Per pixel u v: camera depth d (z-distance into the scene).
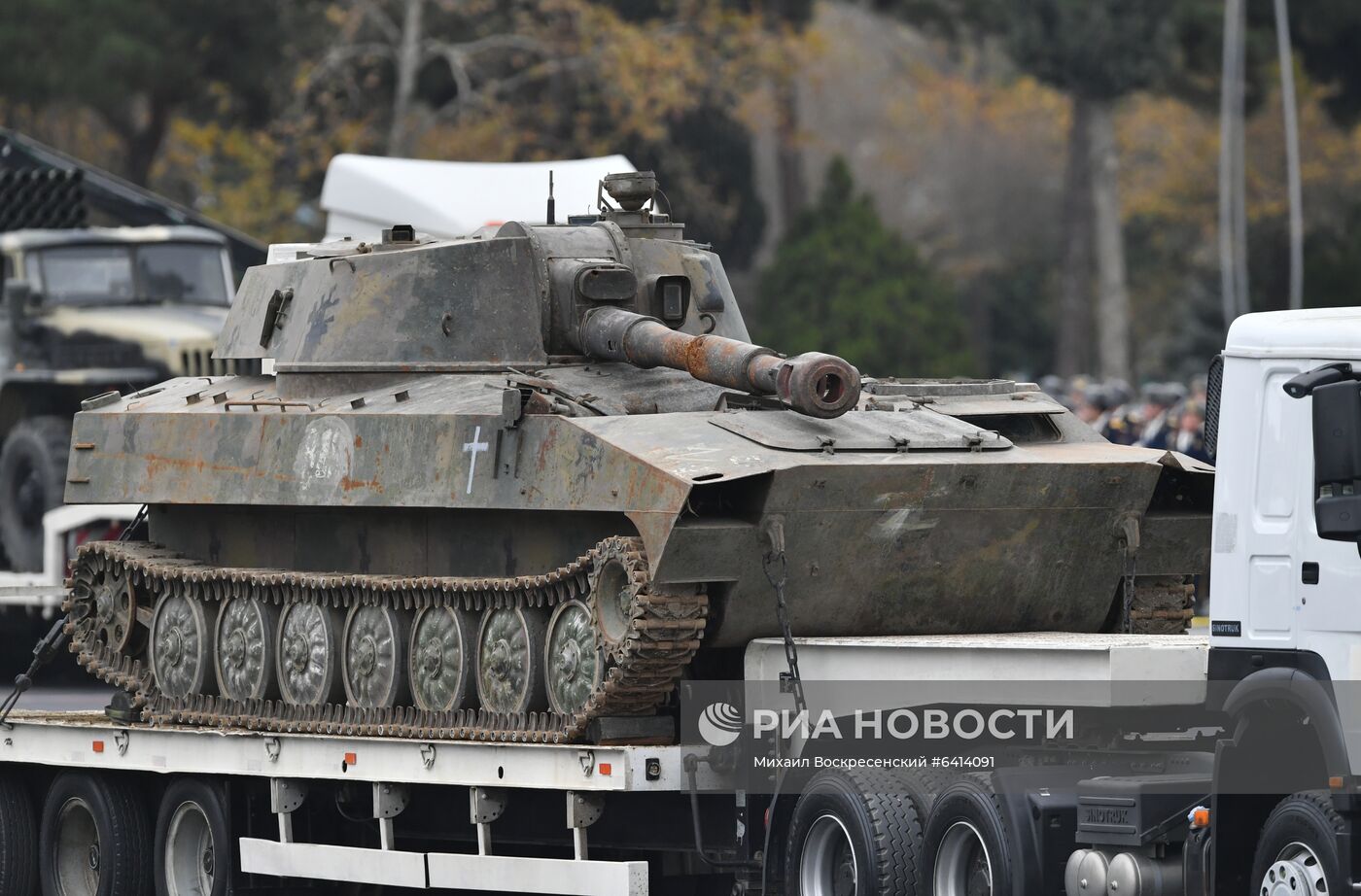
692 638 49.31
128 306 108.69
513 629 53.09
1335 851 38.81
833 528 49.78
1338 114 195.25
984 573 52.09
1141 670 43.19
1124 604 53.34
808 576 50.25
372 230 103.25
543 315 57.06
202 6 186.50
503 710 53.56
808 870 47.62
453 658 54.72
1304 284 167.88
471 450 52.88
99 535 98.81
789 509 48.97
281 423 58.31
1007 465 50.72
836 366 49.72
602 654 49.97
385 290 58.72
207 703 61.78
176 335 104.69
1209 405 44.50
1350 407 39.25
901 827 45.91
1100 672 43.25
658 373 55.94
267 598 59.66
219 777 59.78
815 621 51.28
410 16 189.00
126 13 180.88
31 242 107.56
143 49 179.88
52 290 107.56
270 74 198.12
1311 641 40.50
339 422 56.50
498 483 52.16
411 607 56.16
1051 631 54.12
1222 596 42.16
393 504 54.59
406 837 58.56
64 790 63.78
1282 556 41.12
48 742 63.78
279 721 58.75
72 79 178.12
